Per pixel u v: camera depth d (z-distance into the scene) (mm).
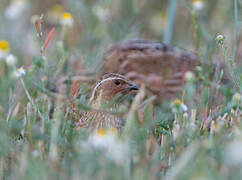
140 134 7910
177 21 17375
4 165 7418
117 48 12805
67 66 12820
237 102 9180
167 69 12297
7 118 9266
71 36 15062
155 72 12344
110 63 12555
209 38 12258
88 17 16250
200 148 7086
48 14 16969
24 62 13836
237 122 8430
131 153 7059
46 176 6441
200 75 10719
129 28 16594
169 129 9188
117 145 6777
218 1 17312
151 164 7148
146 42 13055
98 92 10625
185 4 14680
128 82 10750
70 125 8820
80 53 14516
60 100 9719
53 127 7910
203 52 13141
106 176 6340
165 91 12305
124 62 12461
